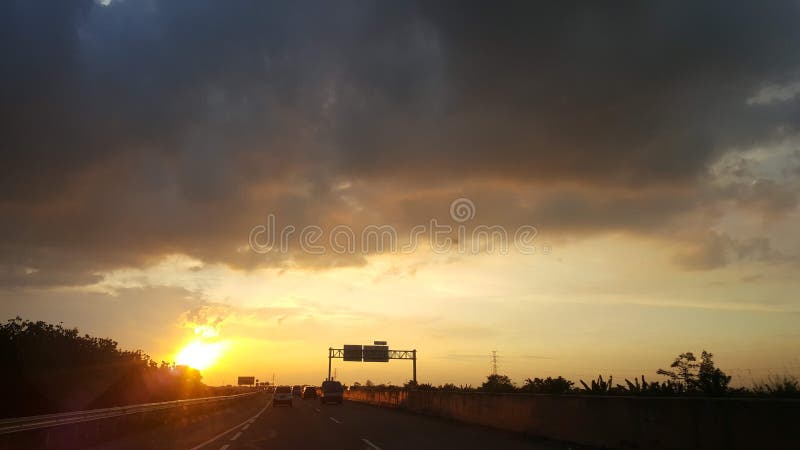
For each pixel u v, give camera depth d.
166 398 47.09
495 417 22.30
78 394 34.84
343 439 18.67
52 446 16.28
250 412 39.09
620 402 14.46
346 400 75.38
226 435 20.70
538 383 31.28
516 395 20.58
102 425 19.45
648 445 13.27
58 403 33.19
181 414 31.94
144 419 24.30
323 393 56.22
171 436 20.50
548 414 17.97
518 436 18.92
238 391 117.31
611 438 14.60
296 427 24.25
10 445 13.95
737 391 17.05
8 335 31.88
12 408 30.30
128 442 18.42
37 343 33.16
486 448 15.34
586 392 21.36
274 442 17.98
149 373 43.66
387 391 48.12
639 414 13.73
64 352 34.78
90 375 36.12
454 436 19.17
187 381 58.25
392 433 20.69
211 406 41.81
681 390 18.45
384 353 84.69
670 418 12.70
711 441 11.55
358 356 84.56
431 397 33.00
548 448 15.25
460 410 26.91
